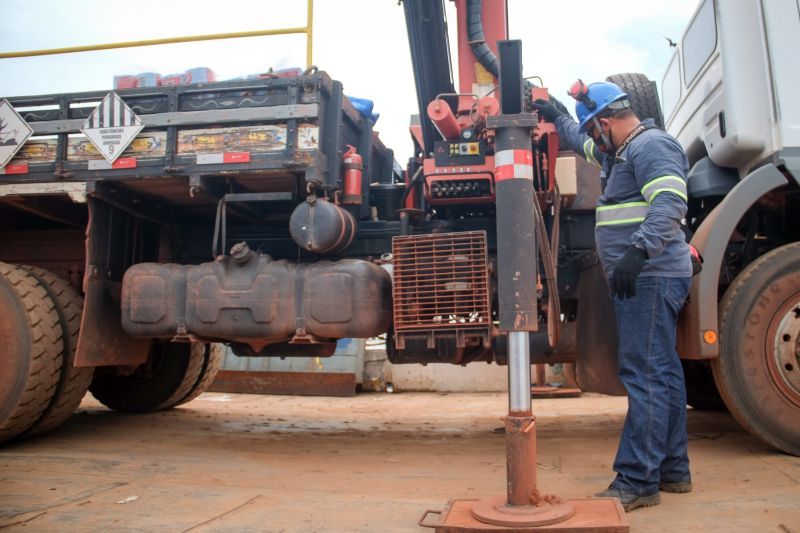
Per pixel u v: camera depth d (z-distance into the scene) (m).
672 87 4.78
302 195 4.00
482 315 3.41
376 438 4.54
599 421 5.21
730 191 3.38
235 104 3.74
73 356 4.12
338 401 7.65
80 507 2.68
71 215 4.62
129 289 3.88
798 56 3.39
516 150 2.40
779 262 3.29
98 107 3.90
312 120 3.64
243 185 4.04
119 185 4.00
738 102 3.39
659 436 2.60
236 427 5.09
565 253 4.21
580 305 4.00
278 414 6.06
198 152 3.76
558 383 8.16
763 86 3.39
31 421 3.99
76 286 4.82
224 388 8.61
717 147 3.59
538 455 3.73
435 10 4.12
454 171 3.72
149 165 3.79
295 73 3.80
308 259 4.36
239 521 2.48
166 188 4.07
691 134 4.16
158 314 3.81
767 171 3.27
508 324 2.33
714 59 3.66
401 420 5.60
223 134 3.73
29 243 5.07
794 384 3.24
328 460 3.70
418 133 4.31
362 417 5.85
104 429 4.88
